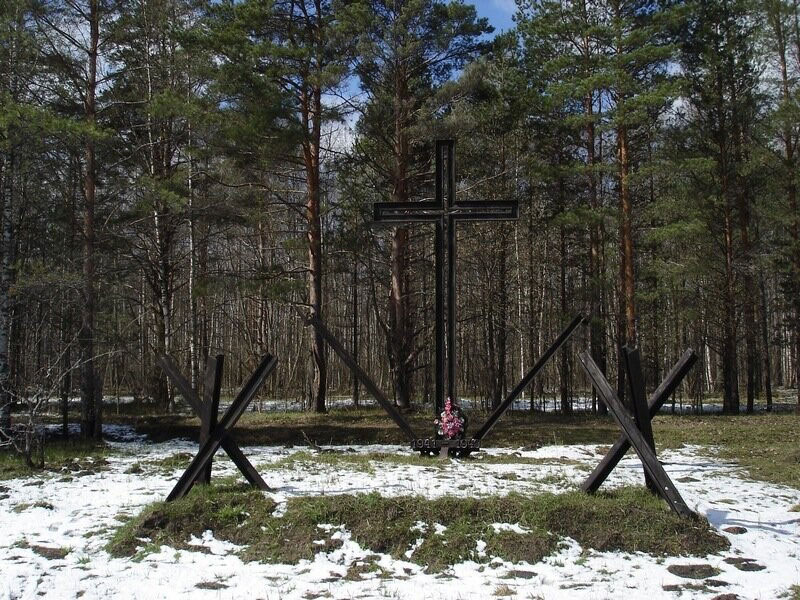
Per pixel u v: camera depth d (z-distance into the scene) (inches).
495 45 927.0
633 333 925.2
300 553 265.7
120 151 846.5
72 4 652.7
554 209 1097.4
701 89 1020.5
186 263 1195.3
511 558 262.2
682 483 408.8
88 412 638.5
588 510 289.4
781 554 269.7
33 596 229.9
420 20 861.8
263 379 347.9
